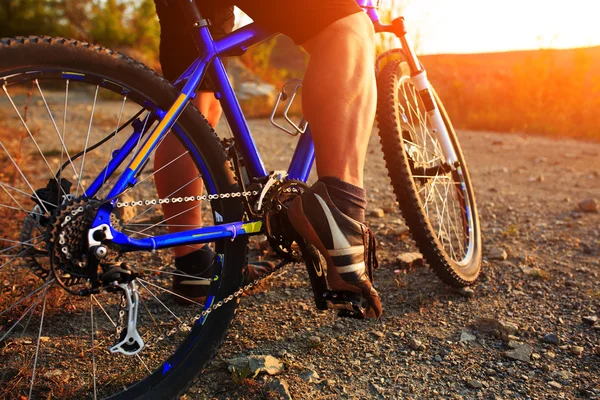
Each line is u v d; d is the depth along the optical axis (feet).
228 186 5.14
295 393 5.14
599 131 22.95
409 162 6.91
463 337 6.13
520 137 23.06
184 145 5.08
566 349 5.90
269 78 47.80
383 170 15.23
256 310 6.68
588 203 11.02
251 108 31.89
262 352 5.80
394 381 5.36
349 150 4.83
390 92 6.62
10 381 5.15
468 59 48.73
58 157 15.64
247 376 5.32
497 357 5.77
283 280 7.50
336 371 5.51
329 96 4.77
